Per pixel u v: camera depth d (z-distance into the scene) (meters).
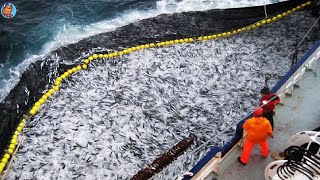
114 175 13.13
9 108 16.09
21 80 17.52
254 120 8.61
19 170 13.50
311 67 12.10
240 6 22.59
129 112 15.47
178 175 12.60
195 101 15.87
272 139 9.84
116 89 16.59
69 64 17.97
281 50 18.48
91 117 15.33
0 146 14.49
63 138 14.54
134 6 22.44
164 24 20.58
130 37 19.70
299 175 6.97
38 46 19.66
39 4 22.41
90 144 14.25
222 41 19.41
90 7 22.22
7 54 19.19
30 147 14.30
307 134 8.29
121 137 14.48
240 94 16.02
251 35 19.73
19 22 21.08
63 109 15.79
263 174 8.97
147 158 13.64
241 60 18.00
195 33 19.97
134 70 17.61
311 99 11.04
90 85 16.88
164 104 15.80
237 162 9.22
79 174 13.21
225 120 14.81
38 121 15.38
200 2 22.89
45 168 13.48
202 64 17.84
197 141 13.93
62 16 21.58
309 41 18.83
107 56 18.42
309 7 21.30
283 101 10.91
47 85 16.95
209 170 8.73
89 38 19.72
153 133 14.58
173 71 17.48
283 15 20.84
